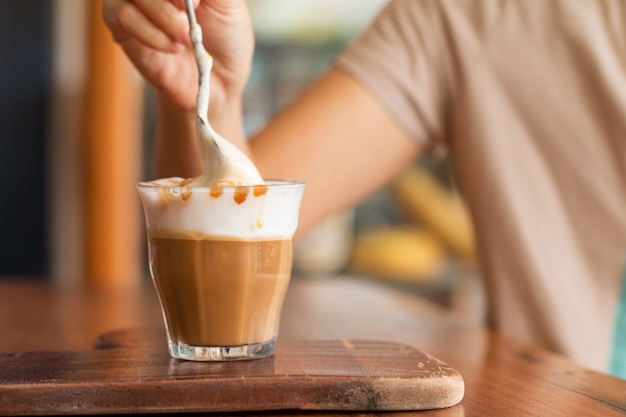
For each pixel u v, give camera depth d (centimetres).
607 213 99
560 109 100
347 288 127
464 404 65
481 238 103
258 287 68
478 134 102
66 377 63
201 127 68
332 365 66
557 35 101
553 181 101
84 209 195
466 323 99
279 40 203
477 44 103
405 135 104
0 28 199
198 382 62
